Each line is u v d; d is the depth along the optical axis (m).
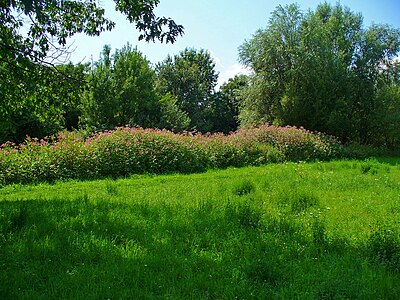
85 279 4.07
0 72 7.55
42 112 8.39
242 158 17.48
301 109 28.81
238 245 5.15
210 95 58.47
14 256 4.67
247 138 19.17
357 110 30.72
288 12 30.88
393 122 28.80
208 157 16.69
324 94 28.55
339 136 29.12
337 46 30.92
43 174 12.85
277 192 8.66
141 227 5.91
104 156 14.02
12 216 6.31
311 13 31.39
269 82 30.64
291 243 5.24
